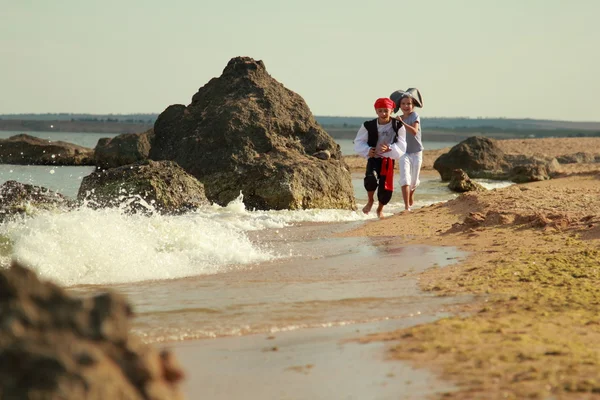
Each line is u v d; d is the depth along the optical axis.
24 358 3.98
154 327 9.59
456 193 40.69
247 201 31.83
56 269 14.06
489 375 6.95
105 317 4.36
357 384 6.86
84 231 15.72
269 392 6.74
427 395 6.47
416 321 9.65
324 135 35.97
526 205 21.92
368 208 24.77
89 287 12.94
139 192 28.75
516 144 97.44
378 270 14.05
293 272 14.23
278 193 31.20
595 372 6.98
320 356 7.94
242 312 10.45
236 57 38.88
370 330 9.19
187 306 10.92
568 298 10.60
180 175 30.11
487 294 11.20
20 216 20.89
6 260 14.14
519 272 12.70
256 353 8.18
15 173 54.19
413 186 25.89
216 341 8.84
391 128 24.11
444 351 7.85
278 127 35.00
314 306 10.79
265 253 16.86
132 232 16.64
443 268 13.85
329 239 19.58
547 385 6.61
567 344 8.06
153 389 4.29
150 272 14.34
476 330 8.79
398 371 7.21
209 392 6.78
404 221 22.09
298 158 33.47
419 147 25.73
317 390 6.75
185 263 15.34
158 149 36.78
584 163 65.50
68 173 56.16
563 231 17.02
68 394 3.89
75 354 4.09
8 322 4.12
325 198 32.34
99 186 29.22
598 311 9.79
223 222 24.09
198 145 34.41
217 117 34.94
